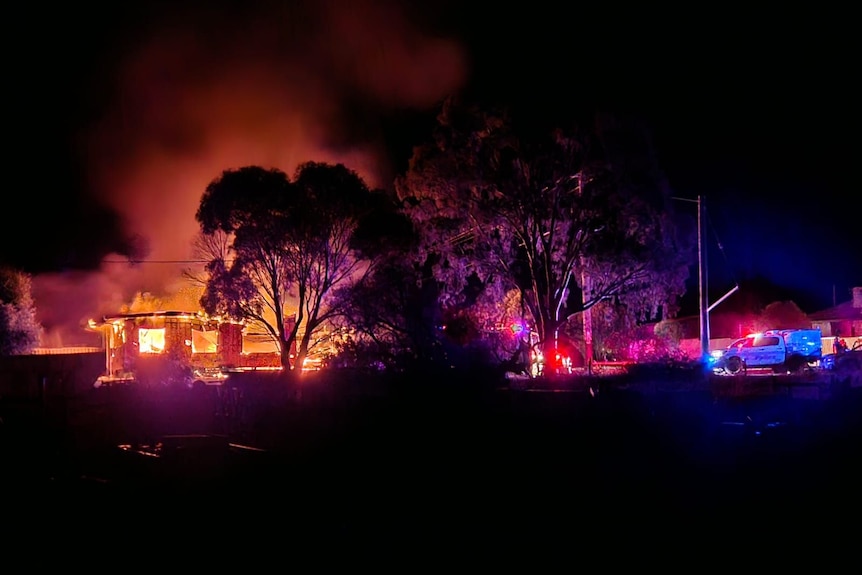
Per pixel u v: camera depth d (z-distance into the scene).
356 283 40.47
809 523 11.97
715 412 19.50
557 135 41.09
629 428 17.61
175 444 17.02
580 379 27.59
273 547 11.88
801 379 29.44
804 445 16.64
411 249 41.84
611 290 42.25
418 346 21.58
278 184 41.03
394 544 11.80
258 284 42.03
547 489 14.58
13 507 14.45
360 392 21.36
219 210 40.88
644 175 40.88
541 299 42.16
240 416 21.06
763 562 10.38
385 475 15.84
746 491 13.84
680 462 15.85
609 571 10.32
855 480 14.21
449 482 15.28
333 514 13.48
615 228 40.84
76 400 21.02
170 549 11.95
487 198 42.12
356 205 41.47
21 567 11.40
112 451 17.58
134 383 26.78
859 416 18.95
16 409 19.67
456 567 10.74
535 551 11.23
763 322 58.66
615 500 13.67
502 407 19.14
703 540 11.37
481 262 43.69
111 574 11.00
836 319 59.62
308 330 41.19
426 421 18.58
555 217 41.56
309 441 18.56
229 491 14.97
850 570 10.02
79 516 13.77
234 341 46.97
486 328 40.66
